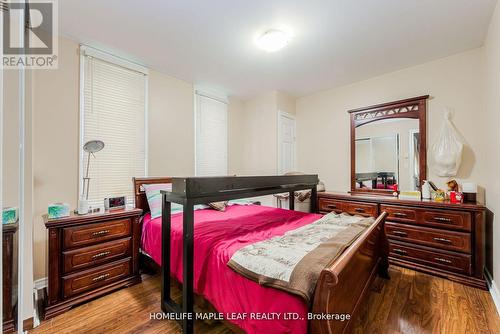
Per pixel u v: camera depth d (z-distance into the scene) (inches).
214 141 153.7
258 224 83.8
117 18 81.2
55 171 90.7
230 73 127.6
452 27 86.5
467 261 88.1
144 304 77.0
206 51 104.0
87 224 79.1
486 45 91.9
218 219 93.0
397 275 96.1
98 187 102.0
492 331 62.9
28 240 62.3
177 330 65.0
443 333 62.3
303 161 167.2
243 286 50.8
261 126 163.3
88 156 97.6
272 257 52.2
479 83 101.2
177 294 82.1
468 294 81.0
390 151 126.8
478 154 101.1
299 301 42.0
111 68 107.1
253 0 72.5
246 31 89.0
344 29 87.5
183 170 135.5
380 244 91.0
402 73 122.8
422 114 115.3
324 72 126.3
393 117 125.5
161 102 126.0
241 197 72.3
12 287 61.1
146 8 76.2
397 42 96.7
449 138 106.6
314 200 116.6
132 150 113.6
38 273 86.2
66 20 82.1
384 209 110.8
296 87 149.1
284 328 42.7
